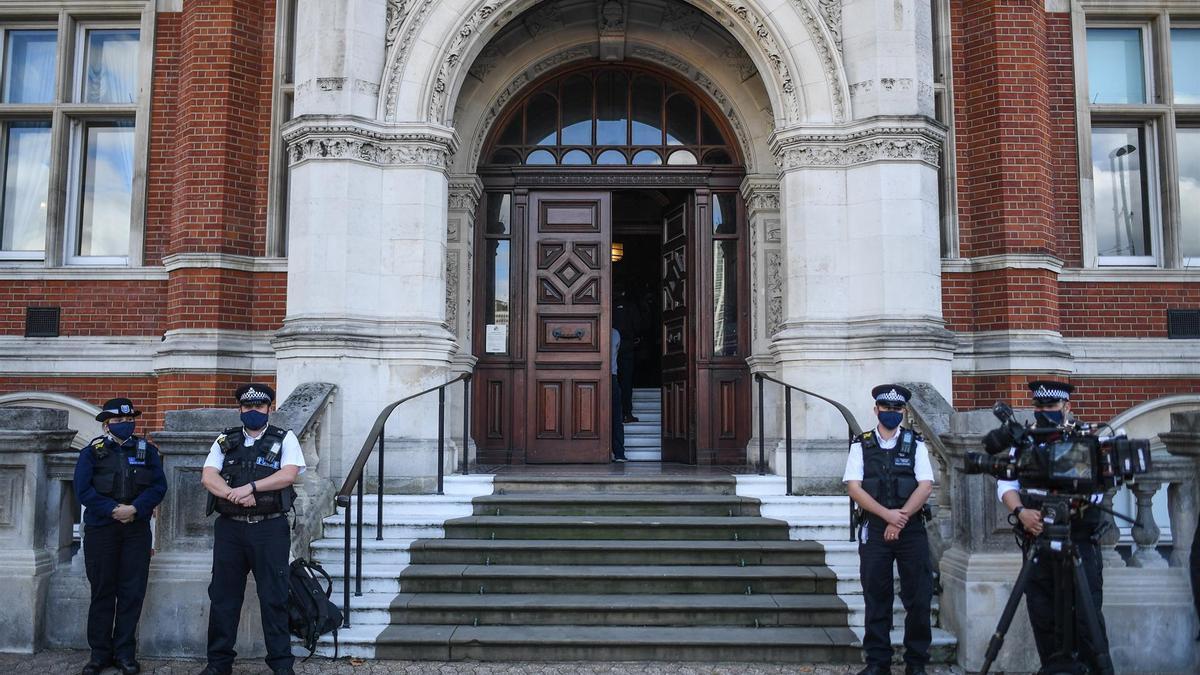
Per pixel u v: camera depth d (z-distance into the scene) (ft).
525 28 31.71
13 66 33.81
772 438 30.12
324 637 19.03
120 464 17.90
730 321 33.12
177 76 32.63
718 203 33.58
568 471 29.01
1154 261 32.58
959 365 30.04
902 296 25.85
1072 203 31.99
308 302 25.48
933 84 29.86
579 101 33.86
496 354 32.99
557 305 33.12
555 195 33.50
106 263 32.91
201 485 19.81
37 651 19.53
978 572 18.72
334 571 21.38
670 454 34.30
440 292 26.73
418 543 22.07
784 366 26.63
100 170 33.58
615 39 32.09
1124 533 26.05
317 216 25.70
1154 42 32.96
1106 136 33.37
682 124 33.86
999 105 30.71
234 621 17.33
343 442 24.89
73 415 30.86
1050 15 32.71
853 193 26.78
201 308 29.58
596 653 18.90
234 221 30.45
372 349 25.53
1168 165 32.30
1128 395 30.94
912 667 17.40
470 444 30.89
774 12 27.55
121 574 18.13
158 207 32.09
